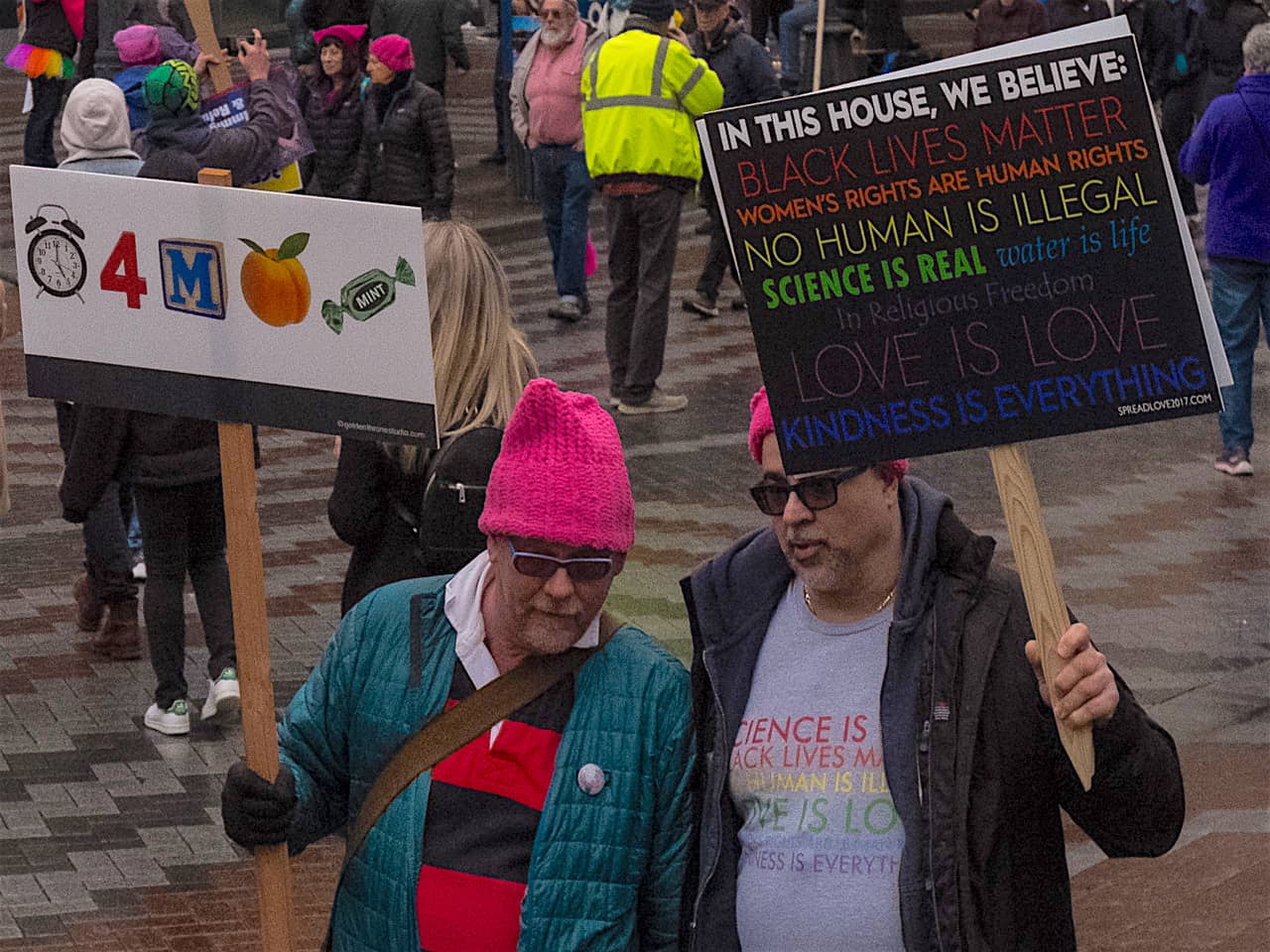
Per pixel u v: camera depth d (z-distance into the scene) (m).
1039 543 3.12
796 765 3.29
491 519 3.32
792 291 3.18
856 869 3.21
